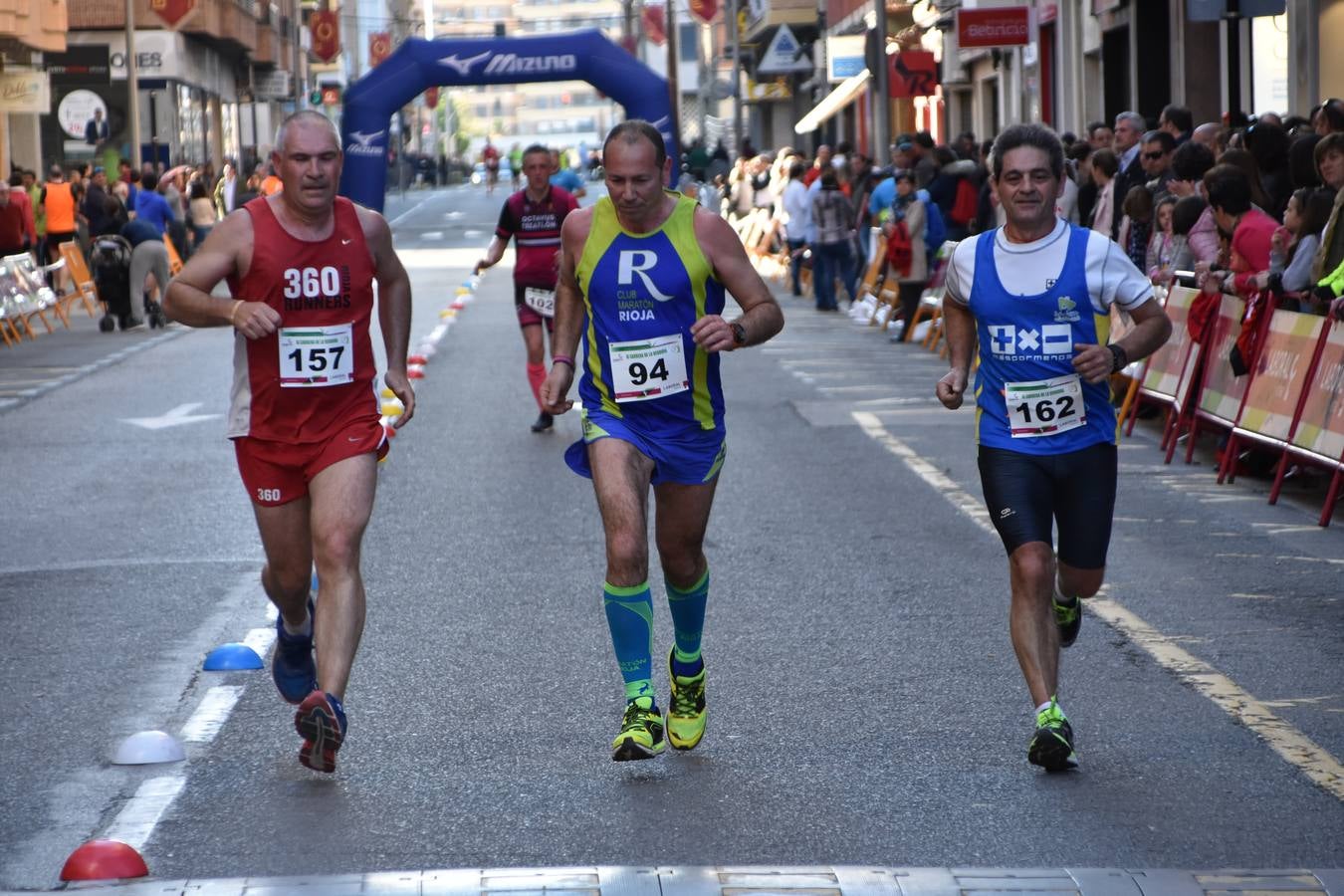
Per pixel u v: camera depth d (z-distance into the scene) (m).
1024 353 10.08
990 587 14.61
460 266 66.19
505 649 12.82
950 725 10.80
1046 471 10.17
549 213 24.19
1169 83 45.53
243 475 10.34
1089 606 13.85
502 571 15.57
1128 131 27.22
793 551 16.33
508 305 48.62
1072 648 12.59
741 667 12.27
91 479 21.47
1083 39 51.34
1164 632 12.98
